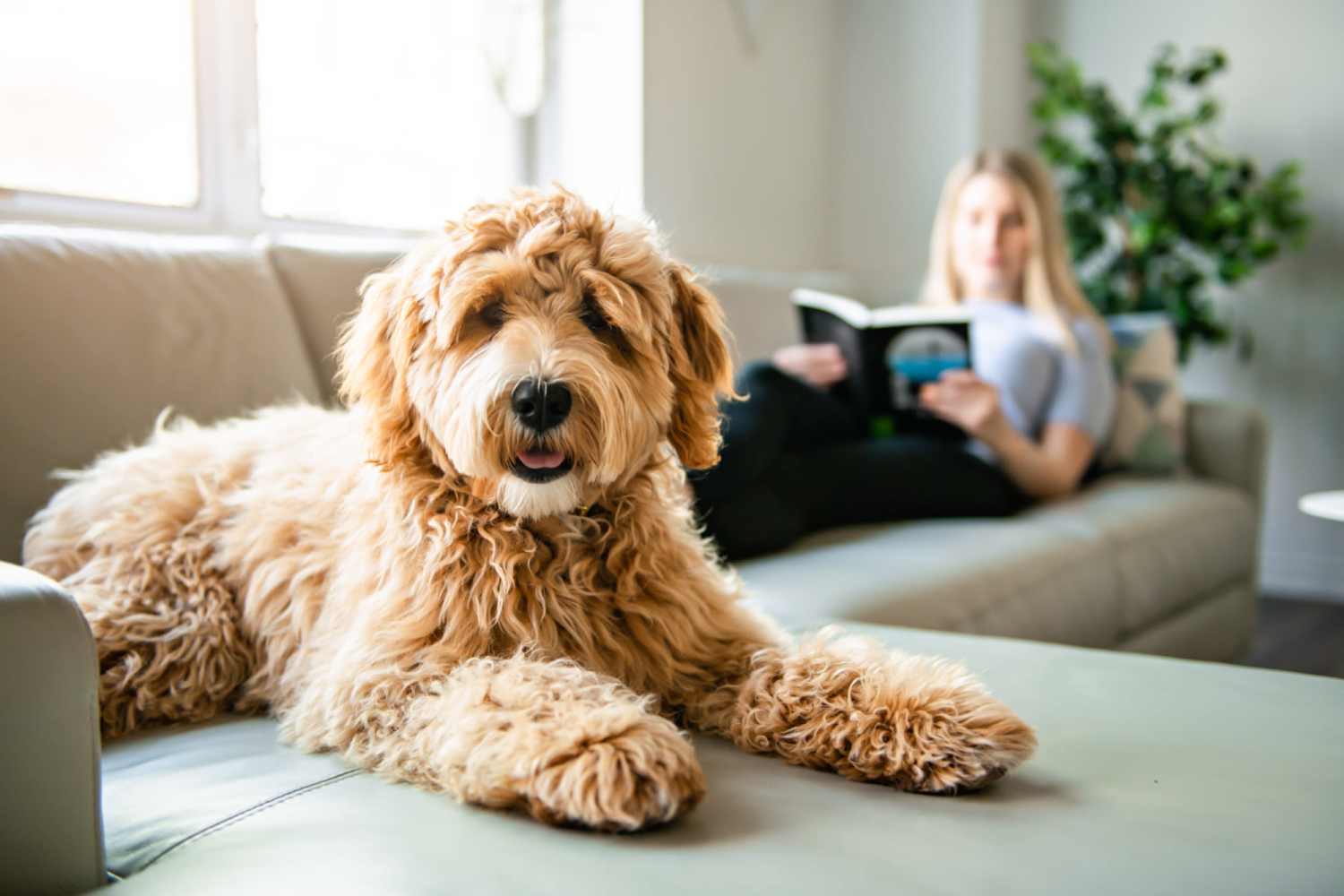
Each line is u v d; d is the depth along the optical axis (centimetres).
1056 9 474
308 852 90
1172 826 95
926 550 229
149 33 245
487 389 114
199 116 253
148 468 149
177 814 102
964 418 273
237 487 146
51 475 156
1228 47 439
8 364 161
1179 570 285
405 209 321
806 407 257
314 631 128
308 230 279
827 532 251
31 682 87
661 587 126
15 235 173
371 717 111
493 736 97
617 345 125
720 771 109
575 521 124
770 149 438
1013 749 102
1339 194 423
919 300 369
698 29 390
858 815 97
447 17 329
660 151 376
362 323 129
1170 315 409
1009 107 464
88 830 91
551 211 124
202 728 130
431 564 118
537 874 85
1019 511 282
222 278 195
